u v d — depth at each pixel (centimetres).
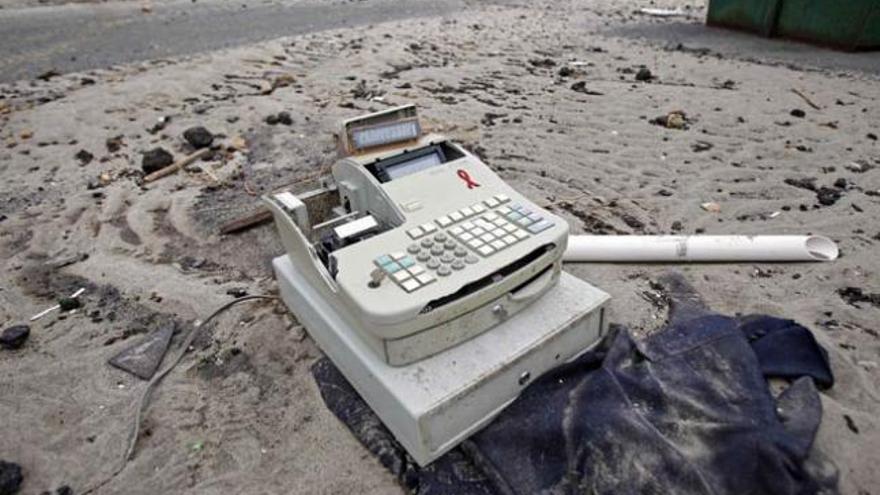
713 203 287
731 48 590
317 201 189
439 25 695
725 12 671
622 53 575
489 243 155
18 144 378
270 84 484
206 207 300
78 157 358
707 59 544
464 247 155
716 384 163
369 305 138
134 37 647
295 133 387
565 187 309
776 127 375
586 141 365
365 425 163
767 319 190
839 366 179
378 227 169
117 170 344
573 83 479
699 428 149
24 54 582
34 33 668
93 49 598
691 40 632
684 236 242
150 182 328
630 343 177
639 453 140
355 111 422
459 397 142
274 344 199
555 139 369
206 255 259
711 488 135
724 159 335
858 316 203
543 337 156
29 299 231
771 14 617
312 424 169
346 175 181
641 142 361
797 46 593
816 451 148
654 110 412
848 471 146
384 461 155
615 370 165
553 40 635
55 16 756
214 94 466
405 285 142
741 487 136
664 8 836
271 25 701
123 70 523
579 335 169
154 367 192
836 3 558
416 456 146
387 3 858
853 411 163
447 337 149
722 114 399
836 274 227
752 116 394
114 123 407
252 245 266
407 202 166
